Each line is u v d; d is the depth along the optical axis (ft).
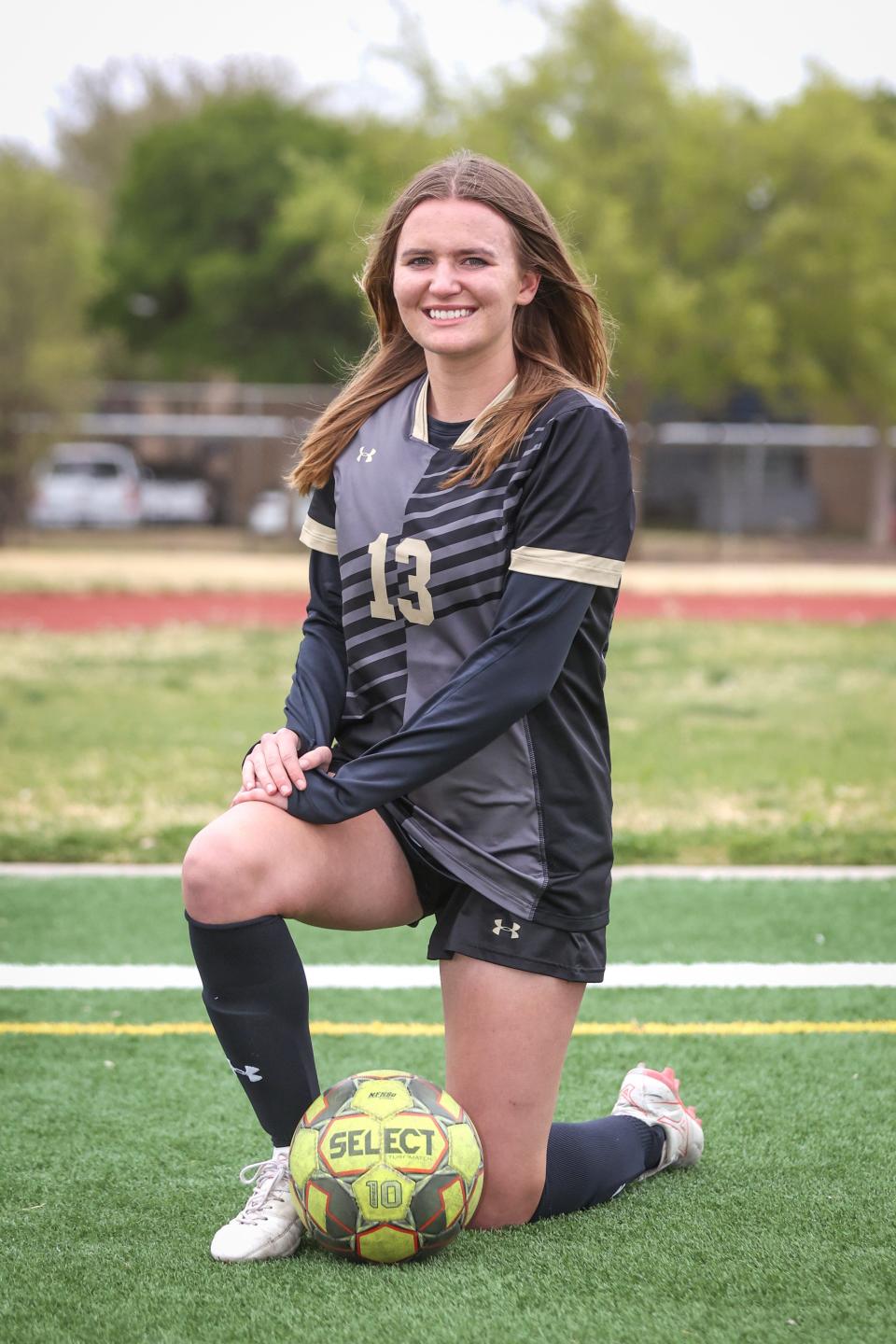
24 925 18.97
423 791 9.96
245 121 137.59
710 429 103.86
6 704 35.35
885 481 88.48
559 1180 10.53
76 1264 9.89
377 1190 9.53
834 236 83.41
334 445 10.66
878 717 34.50
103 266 133.49
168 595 63.72
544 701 9.83
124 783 26.73
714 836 23.27
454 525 9.88
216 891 9.33
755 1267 9.82
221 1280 9.61
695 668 42.24
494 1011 9.81
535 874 9.80
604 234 79.51
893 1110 13.05
